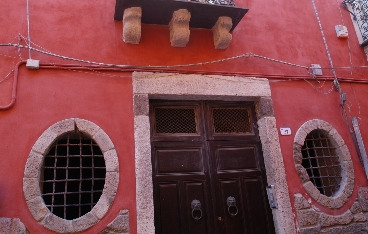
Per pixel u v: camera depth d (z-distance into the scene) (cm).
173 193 371
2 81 333
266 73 448
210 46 436
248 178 406
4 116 321
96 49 380
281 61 451
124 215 324
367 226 414
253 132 430
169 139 392
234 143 416
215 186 389
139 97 373
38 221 298
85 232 308
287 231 375
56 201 446
